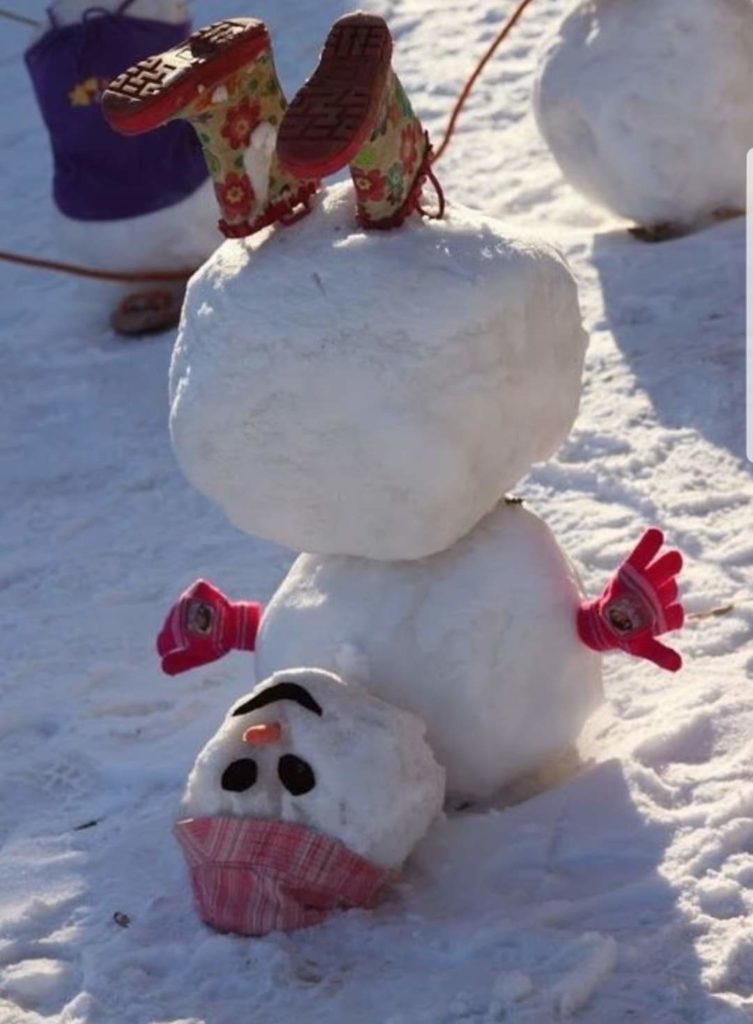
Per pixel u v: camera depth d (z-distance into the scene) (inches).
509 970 169.6
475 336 176.9
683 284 323.0
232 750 179.6
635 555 191.3
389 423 175.2
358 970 173.8
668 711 209.6
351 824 175.9
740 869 180.9
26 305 387.2
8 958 186.7
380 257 176.6
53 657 249.6
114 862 199.6
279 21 514.6
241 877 178.5
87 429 327.0
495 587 189.2
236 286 179.0
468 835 189.3
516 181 389.1
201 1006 172.4
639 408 287.3
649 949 171.3
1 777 221.1
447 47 472.4
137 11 348.5
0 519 298.7
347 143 164.7
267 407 177.5
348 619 188.5
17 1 593.3
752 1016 161.3
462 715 188.2
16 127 497.0
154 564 274.7
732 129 329.7
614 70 331.6
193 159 353.4
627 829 189.0
